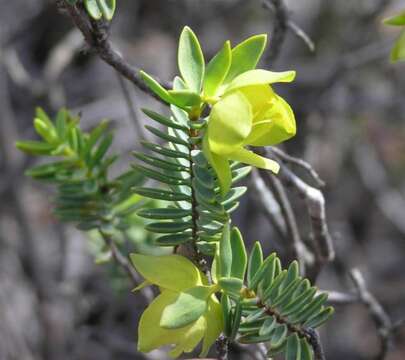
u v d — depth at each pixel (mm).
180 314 1648
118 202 2557
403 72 6113
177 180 1807
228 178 1635
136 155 1792
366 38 5137
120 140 5367
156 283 1702
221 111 1577
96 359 4535
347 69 4855
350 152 6109
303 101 4863
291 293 1752
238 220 4949
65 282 4590
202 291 1677
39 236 5312
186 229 1832
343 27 5754
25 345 4754
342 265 4613
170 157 1849
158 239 1835
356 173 6195
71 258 4754
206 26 5340
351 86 5898
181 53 1742
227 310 1716
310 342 1775
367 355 5578
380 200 6043
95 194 2531
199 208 1787
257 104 1627
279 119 1651
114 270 3072
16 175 4777
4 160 4812
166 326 1639
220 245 1718
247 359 3758
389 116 6016
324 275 5191
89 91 5926
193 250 1833
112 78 5984
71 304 4586
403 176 6250
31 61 6125
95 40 2037
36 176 2531
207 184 1727
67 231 4680
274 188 2688
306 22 6168
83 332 4430
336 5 5785
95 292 4680
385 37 5453
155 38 5934
